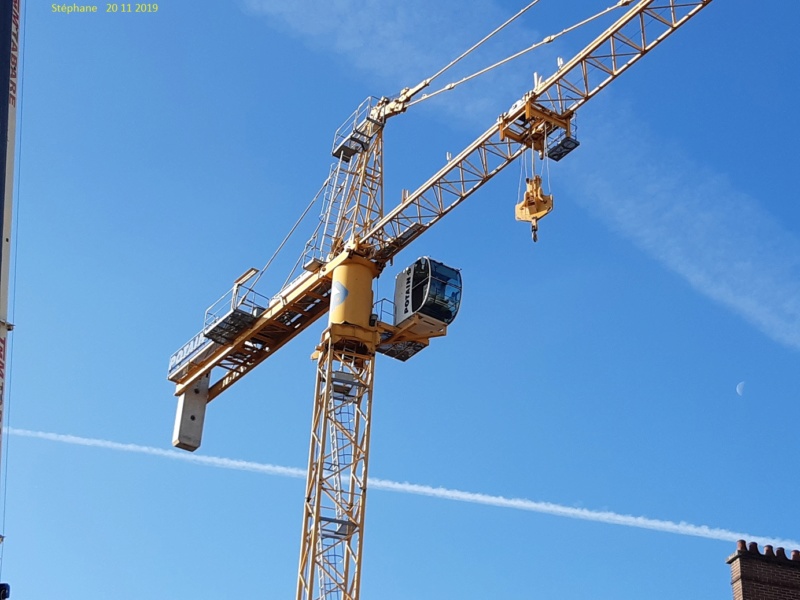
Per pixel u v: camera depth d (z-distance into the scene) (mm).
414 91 95812
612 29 81688
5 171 48406
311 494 85562
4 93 49188
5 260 47625
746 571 55062
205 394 105000
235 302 97188
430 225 91250
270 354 99688
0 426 46156
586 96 84000
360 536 84688
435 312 88438
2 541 46688
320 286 93438
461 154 88562
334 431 87562
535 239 83375
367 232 93625
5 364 46906
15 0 50562
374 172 96250
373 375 89000
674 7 80188
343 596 83062
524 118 85000
